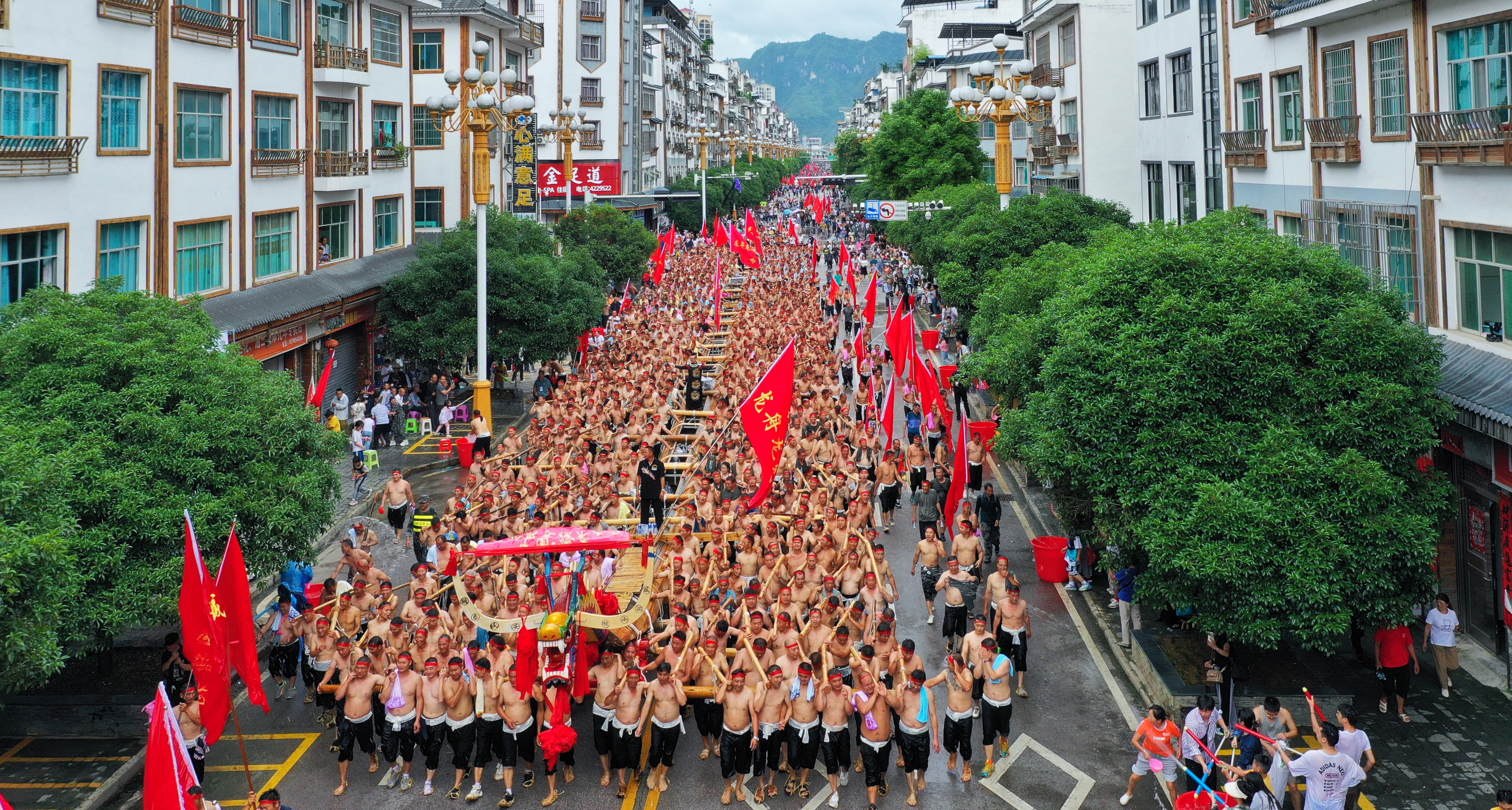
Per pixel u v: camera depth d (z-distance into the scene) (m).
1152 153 36.78
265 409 16.80
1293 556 13.90
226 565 13.12
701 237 83.06
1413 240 20.34
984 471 30.20
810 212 126.25
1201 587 14.63
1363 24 22.27
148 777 10.54
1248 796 11.53
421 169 50.75
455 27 50.69
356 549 18.86
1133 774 13.55
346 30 39.31
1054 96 35.16
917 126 64.25
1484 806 13.34
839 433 27.42
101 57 25.61
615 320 48.12
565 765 14.50
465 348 34.78
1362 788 13.84
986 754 14.53
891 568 22.45
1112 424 15.36
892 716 13.89
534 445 26.59
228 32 30.72
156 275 27.78
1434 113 19.14
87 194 25.19
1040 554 21.77
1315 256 16.25
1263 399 15.09
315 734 15.93
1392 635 15.53
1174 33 34.12
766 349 36.06
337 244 38.84
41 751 15.34
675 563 18.41
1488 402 16.56
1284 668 16.97
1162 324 15.55
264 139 33.66
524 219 41.69
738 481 23.56
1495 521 17.61
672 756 14.09
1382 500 14.20
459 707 13.73
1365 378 14.80
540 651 13.94
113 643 16.61
